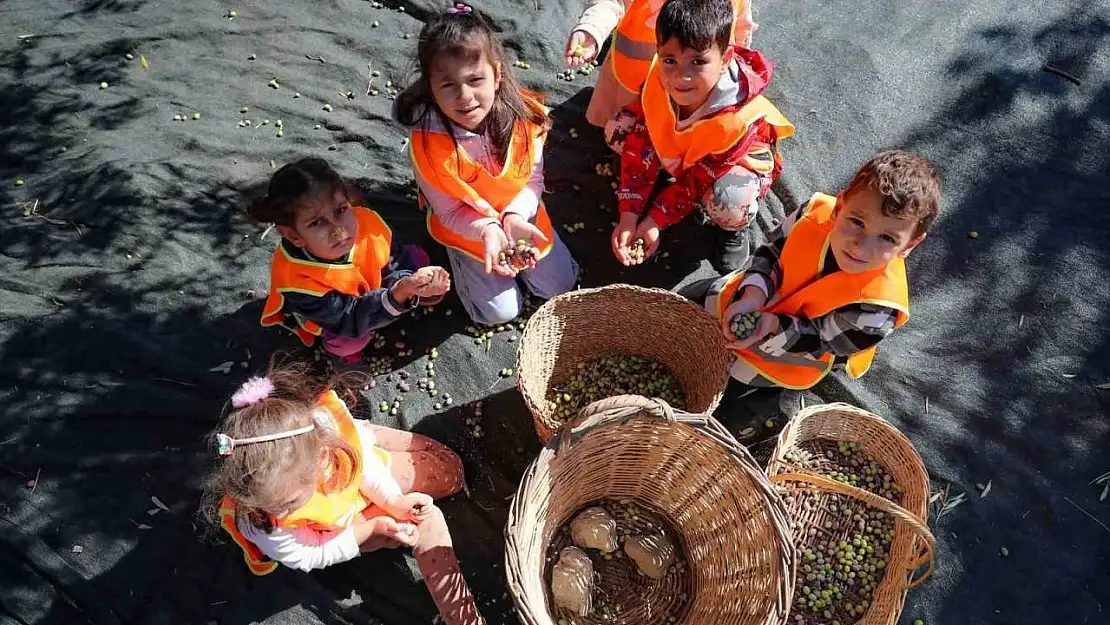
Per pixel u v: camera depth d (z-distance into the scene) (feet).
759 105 5.36
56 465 5.63
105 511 5.47
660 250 6.24
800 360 5.13
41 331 6.09
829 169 6.40
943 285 5.94
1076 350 5.61
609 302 5.24
